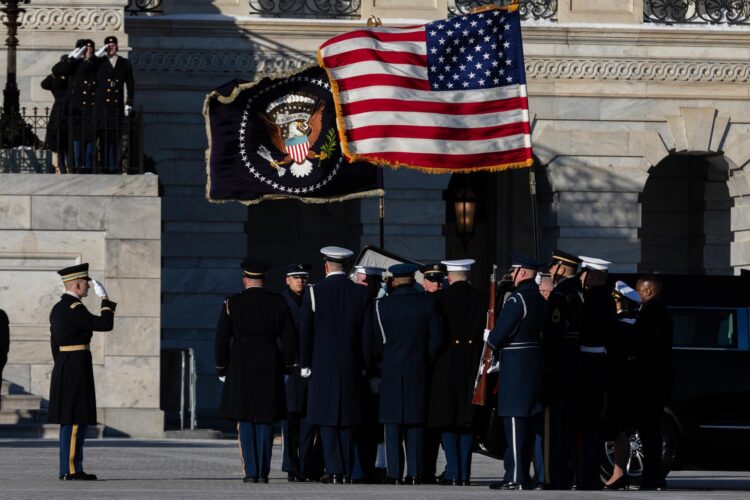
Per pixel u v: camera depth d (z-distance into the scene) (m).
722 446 67.31
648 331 59.62
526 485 56.34
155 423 91.38
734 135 118.75
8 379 90.38
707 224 127.81
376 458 64.12
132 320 91.38
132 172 94.19
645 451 59.84
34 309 90.75
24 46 103.75
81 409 58.97
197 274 112.94
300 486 55.66
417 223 115.69
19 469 64.12
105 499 47.28
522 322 55.97
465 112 77.75
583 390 57.28
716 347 68.00
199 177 113.25
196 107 112.81
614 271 117.56
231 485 56.06
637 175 117.62
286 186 84.00
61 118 93.12
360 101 77.88
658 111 117.94
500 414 56.38
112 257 91.19
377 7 115.19
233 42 113.06
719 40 118.12
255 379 58.00
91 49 92.56
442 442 59.31
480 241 130.75
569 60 116.94
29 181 90.75
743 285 68.69
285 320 58.53
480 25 77.81
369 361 59.16
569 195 117.25
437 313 58.44
